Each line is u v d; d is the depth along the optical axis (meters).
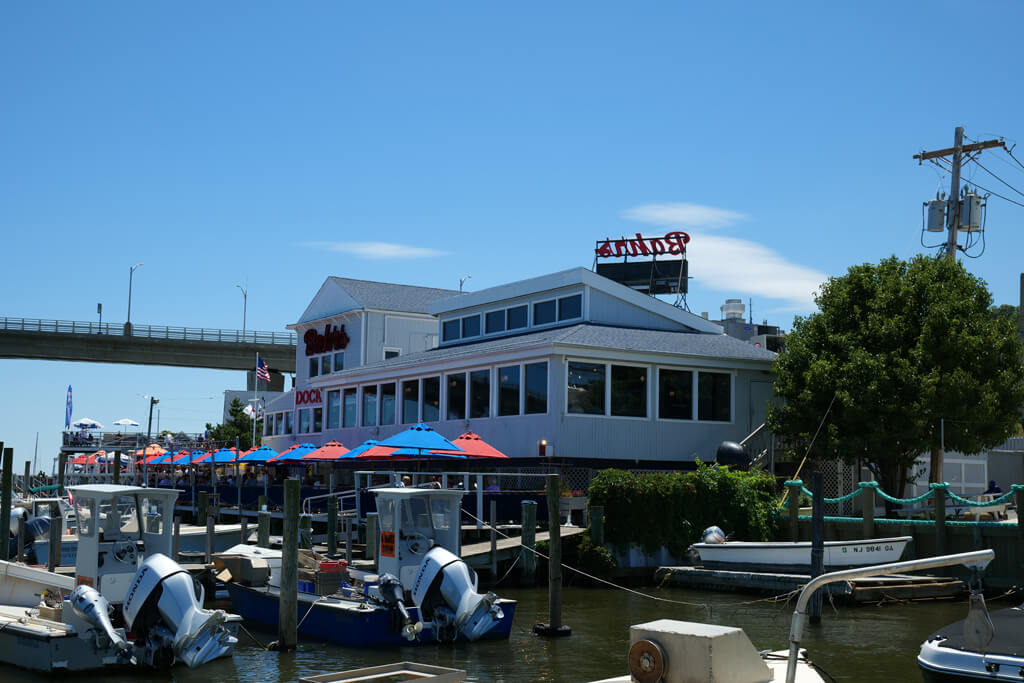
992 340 31.38
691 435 36.59
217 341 87.44
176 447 54.41
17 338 81.88
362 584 22.70
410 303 54.00
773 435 35.66
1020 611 13.22
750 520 31.50
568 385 34.28
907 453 33.53
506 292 42.97
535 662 18.39
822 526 22.72
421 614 20.33
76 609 17.92
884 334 32.19
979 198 35.81
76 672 17.70
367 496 35.91
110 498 18.81
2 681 17.39
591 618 23.56
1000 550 26.55
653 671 9.39
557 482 21.50
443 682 12.45
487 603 20.20
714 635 9.23
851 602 25.38
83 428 54.84
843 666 17.95
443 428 39.41
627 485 30.41
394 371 42.75
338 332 53.66
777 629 22.03
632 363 35.66
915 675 17.20
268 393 83.06
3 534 28.58
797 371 34.09
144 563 18.03
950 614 24.19
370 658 18.94
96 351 84.38
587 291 39.38
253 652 19.70
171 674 17.75
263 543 32.66
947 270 33.41
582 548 29.61
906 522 28.52
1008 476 39.81
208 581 25.72
